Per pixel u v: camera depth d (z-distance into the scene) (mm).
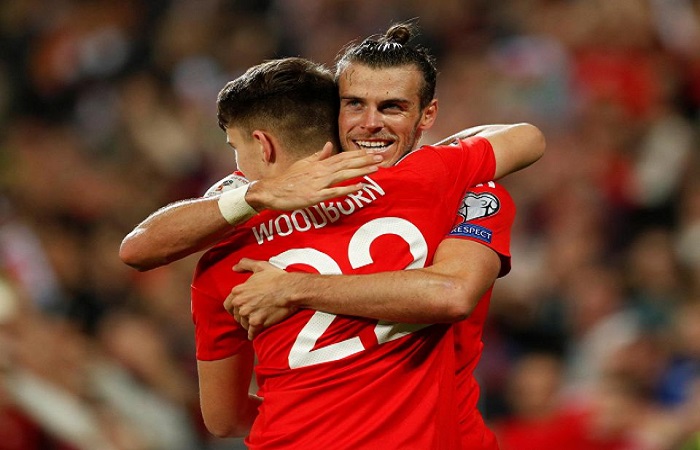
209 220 11719
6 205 35844
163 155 38344
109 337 25906
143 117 39719
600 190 34375
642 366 24188
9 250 32031
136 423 23047
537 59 37781
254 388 21672
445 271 11664
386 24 40469
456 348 12992
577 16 39094
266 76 12477
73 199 36531
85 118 41625
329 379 11914
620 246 33062
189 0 44156
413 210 12016
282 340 12062
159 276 29391
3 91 43625
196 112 39625
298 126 12438
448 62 39656
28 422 20672
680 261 30297
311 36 41344
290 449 11953
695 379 24328
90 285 31266
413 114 12258
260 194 11539
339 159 11484
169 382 24891
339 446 11766
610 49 38000
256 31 42469
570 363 28969
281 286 11836
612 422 23281
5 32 45156
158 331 28156
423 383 12008
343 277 11672
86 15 44438
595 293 29719
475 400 13219
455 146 12617
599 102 36688
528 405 25625
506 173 12875
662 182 34656
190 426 25062
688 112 37656
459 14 40562
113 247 32062
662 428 22656
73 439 20969
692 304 28250
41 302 30656
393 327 11922
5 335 21125
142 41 43031
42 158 39375
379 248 11891
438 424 11969
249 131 12547
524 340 29547
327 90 12578
